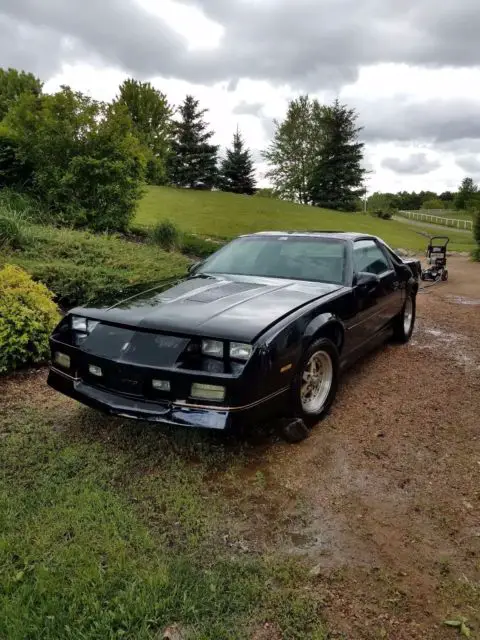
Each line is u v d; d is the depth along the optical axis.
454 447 3.37
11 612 1.88
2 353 4.31
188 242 11.59
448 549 2.36
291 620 1.91
